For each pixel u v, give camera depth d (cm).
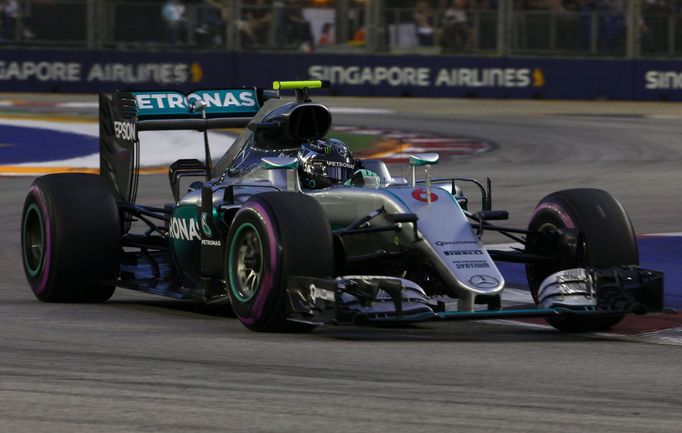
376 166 2717
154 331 2419
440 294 2455
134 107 2994
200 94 3088
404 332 2450
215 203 2662
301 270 2284
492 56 10825
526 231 2591
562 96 10769
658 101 10756
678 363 2130
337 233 2400
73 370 1997
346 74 10756
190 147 7231
